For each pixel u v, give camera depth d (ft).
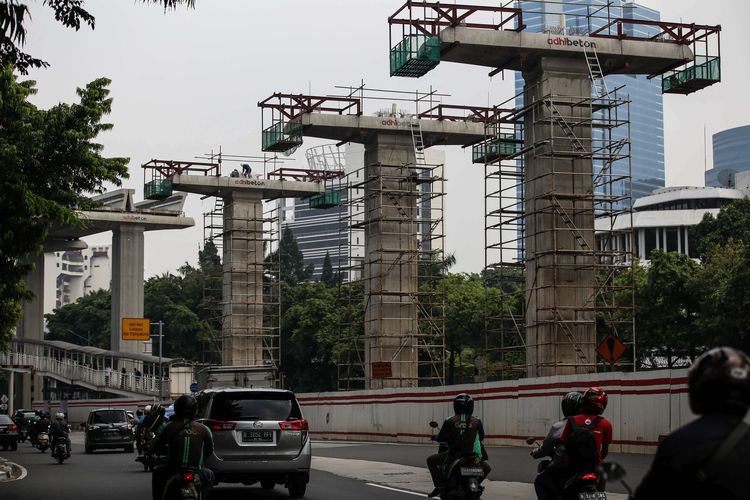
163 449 43.24
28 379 310.65
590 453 33.27
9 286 99.45
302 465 61.41
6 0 49.26
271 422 61.05
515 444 119.65
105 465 107.86
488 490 65.57
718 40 167.63
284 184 277.85
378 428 159.02
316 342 317.63
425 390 144.05
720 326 218.59
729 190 484.74
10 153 91.66
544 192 155.84
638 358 247.70
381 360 204.54
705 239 299.79
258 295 275.59
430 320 213.05
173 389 275.39
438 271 325.42
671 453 15.21
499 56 162.71
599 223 493.36
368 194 216.54
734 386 15.28
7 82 97.76
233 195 277.44
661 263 235.61
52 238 327.47
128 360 296.10
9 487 76.13
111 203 314.96
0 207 86.12
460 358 309.01
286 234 519.19
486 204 172.65
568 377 107.76
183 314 378.32
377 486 71.72
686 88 171.01
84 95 102.06
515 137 209.77
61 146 99.91
